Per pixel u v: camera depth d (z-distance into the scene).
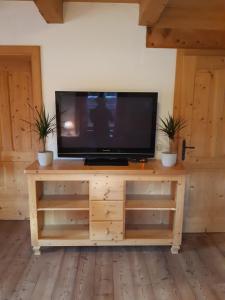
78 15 2.67
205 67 2.79
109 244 2.64
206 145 2.95
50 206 2.59
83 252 2.68
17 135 3.12
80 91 2.71
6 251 2.67
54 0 2.22
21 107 3.05
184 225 3.11
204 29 2.70
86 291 2.12
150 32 2.70
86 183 2.95
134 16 2.69
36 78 2.78
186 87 2.82
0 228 3.10
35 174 2.47
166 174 2.50
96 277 2.29
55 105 2.72
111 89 2.82
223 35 2.71
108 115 2.68
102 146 2.75
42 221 2.86
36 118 2.87
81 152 2.76
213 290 2.16
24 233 3.00
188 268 2.44
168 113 2.88
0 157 3.16
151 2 2.03
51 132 2.85
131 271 2.38
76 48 2.74
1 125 3.10
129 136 2.74
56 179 2.49
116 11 2.67
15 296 2.06
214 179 3.03
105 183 2.51
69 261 2.52
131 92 2.65
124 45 2.74
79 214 2.98
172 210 2.72
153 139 2.75
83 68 2.78
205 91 2.84
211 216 3.10
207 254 2.67
